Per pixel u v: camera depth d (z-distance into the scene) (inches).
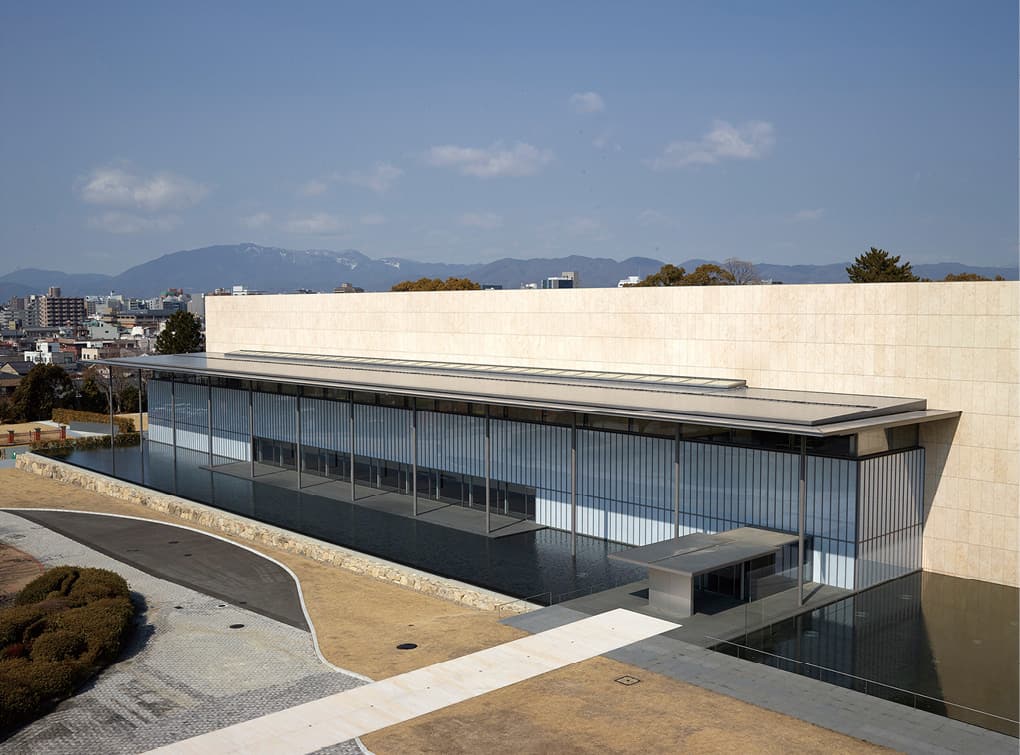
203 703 757.9
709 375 1323.8
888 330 1128.8
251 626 960.3
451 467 1546.5
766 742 657.0
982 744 652.1
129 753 669.3
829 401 1096.2
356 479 1755.7
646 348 1406.3
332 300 2025.1
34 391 3078.2
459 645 871.1
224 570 1196.5
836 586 1050.1
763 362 1259.8
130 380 3939.5
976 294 1053.2
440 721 703.7
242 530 1391.5
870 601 999.0
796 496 1079.0
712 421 1016.9
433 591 1075.9
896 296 1117.7
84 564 1231.5
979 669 806.5
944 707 725.3
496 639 884.0
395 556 1219.9
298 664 843.4
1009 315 1030.4
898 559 1085.8
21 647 842.2
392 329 1878.7
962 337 1067.9
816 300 1195.9
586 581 1096.8
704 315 1325.0
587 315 1489.9
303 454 1879.9
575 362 1514.5
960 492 1083.3
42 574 1117.1
